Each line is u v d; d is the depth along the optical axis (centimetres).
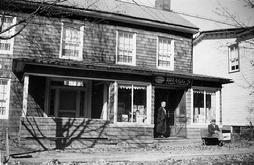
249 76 2245
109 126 1656
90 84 1905
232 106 2372
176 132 1958
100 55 1923
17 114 1662
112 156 1223
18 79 1684
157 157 1245
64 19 1844
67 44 1858
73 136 1564
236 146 1720
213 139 1811
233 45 2431
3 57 1673
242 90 2298
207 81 1975
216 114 1998
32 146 1475
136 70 1706
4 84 1672
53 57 1791
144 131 1733
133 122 1728
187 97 1911
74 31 1884
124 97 1727
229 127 2362
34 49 1745
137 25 2052
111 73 1683
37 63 1487
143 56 2047
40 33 1770
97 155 1266
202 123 1947
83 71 1617
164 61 2130
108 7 2066
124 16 1962
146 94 1783
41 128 1504
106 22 1955
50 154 1286
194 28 2202
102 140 1634
